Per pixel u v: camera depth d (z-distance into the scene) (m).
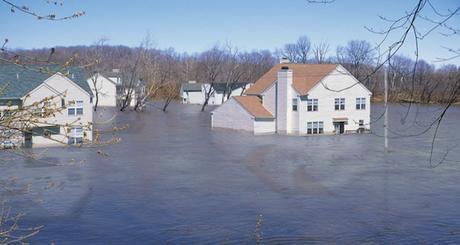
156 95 129.62
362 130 62.78
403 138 57.38
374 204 27.88
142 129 64.75
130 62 123.31
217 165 39.78
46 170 36.44
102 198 28.81
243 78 127.31
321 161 41.72
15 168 36.91
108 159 41.69
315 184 33.06
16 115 6.84
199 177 35.06
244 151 47.22
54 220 24.31
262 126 61.34
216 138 57.06
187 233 22.66
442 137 58.47
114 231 22.84
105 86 104.62
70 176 34.62
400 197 29.52
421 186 32.50
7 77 43.50
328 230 23.19
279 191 30.92
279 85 61.25
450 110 106.62
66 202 27.73
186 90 126.31
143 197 29.25
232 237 22.14
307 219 24.92
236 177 35.12
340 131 62.12
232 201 28.47
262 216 25.41
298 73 62.94
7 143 7.76
